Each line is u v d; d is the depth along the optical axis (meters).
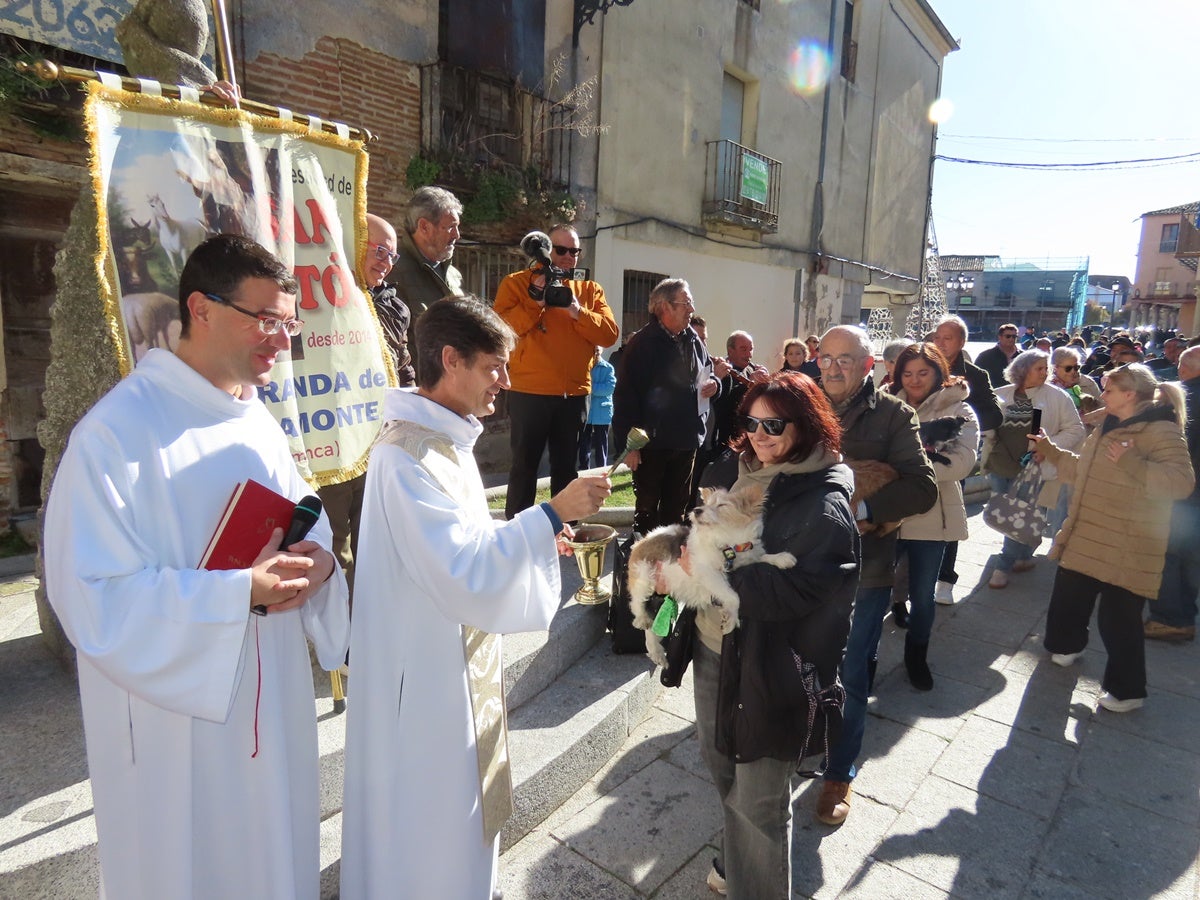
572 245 4.04
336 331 2.63
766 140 12.56
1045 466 5.11
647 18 9.91
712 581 1.94
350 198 2.74
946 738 3.46
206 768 1.53
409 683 1.76
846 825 2.85
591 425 7.67
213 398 1.58
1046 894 2.51
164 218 2.10
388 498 1.69
